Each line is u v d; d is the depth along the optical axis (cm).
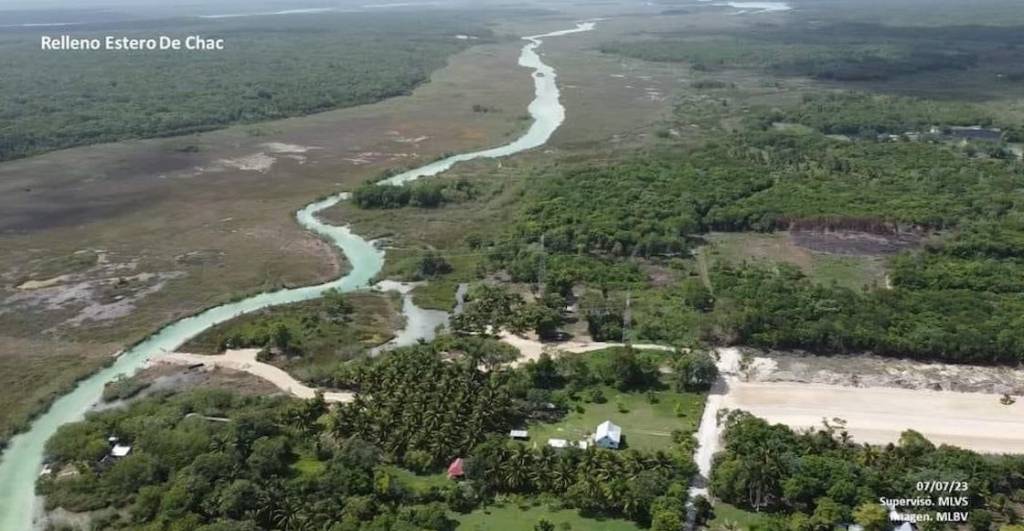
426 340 13488
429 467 9794
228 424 10456
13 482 9831
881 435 10612
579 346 13200
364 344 13350
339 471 9419
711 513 8969
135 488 9388
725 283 15162
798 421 10950
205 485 9075
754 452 9550
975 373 12288
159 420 10594
